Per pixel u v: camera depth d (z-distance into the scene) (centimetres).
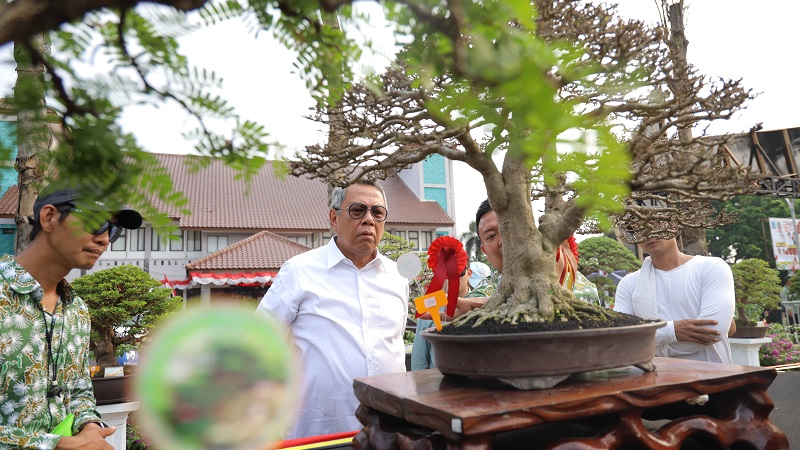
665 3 449
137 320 429
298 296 212
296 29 50
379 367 210
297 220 1744
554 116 30
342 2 42
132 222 139
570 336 103
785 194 749
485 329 112
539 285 123
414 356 269
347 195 213
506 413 88
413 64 45
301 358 212
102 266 1530
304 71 52
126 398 322
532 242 125
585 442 96
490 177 122
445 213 1980
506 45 34
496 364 106
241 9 48
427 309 129
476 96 42
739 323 593
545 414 91
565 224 123
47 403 149
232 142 49
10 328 140
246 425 50
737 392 115
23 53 43
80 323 164
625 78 60
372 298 217
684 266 233
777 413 157
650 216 129
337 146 104
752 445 112
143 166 48
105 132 44
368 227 211
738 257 2580
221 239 1647
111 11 43
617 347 109
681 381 106
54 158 46
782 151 745
